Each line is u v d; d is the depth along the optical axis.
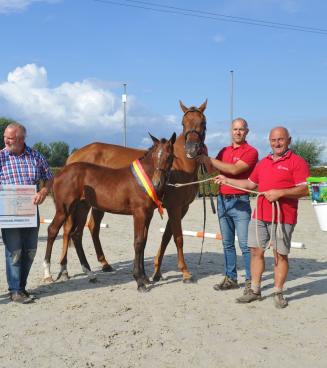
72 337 4.46
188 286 6.45
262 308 5.43
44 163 5.57
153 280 6.77
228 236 6.16
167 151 5.88
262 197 5.37
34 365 3.84
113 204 6.24
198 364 3.85
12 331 4.62
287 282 6.75
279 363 3.89
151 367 3.79
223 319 5.02
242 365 3.84
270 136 5.28
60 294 5.99
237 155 5.84
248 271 5.91
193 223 14.19
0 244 9.80
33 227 5.48
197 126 6.30
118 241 10.41
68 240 6.79
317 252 9.28
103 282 6.67
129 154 7.38
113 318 5.03
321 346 4.27
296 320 5.01
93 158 7.43
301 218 15.55
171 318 5.04
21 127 5.33
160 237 11.12
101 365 3.83
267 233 5.50
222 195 6.06
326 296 5.97
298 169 5.14
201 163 6.50
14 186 5.21
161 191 6.04
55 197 6.38
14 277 5.54
